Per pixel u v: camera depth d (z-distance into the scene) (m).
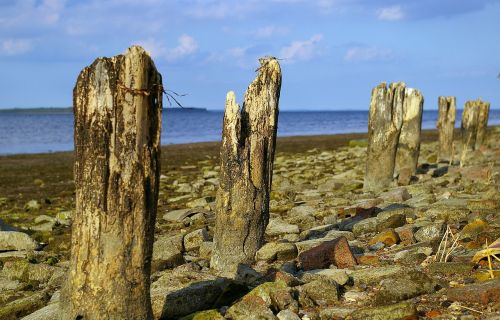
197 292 2.79
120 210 2.38
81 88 2.37
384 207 4.57
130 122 2.36
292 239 4.02
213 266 3.47
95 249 2.38
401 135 6.45
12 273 3.68
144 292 2.44
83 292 2.39
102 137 2.36
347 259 3.25
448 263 3.03
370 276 3.01
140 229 2.40
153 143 2.42
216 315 2.63
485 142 10.73
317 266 3.25
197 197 6.36
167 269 3.60
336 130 30.33
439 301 2.69
